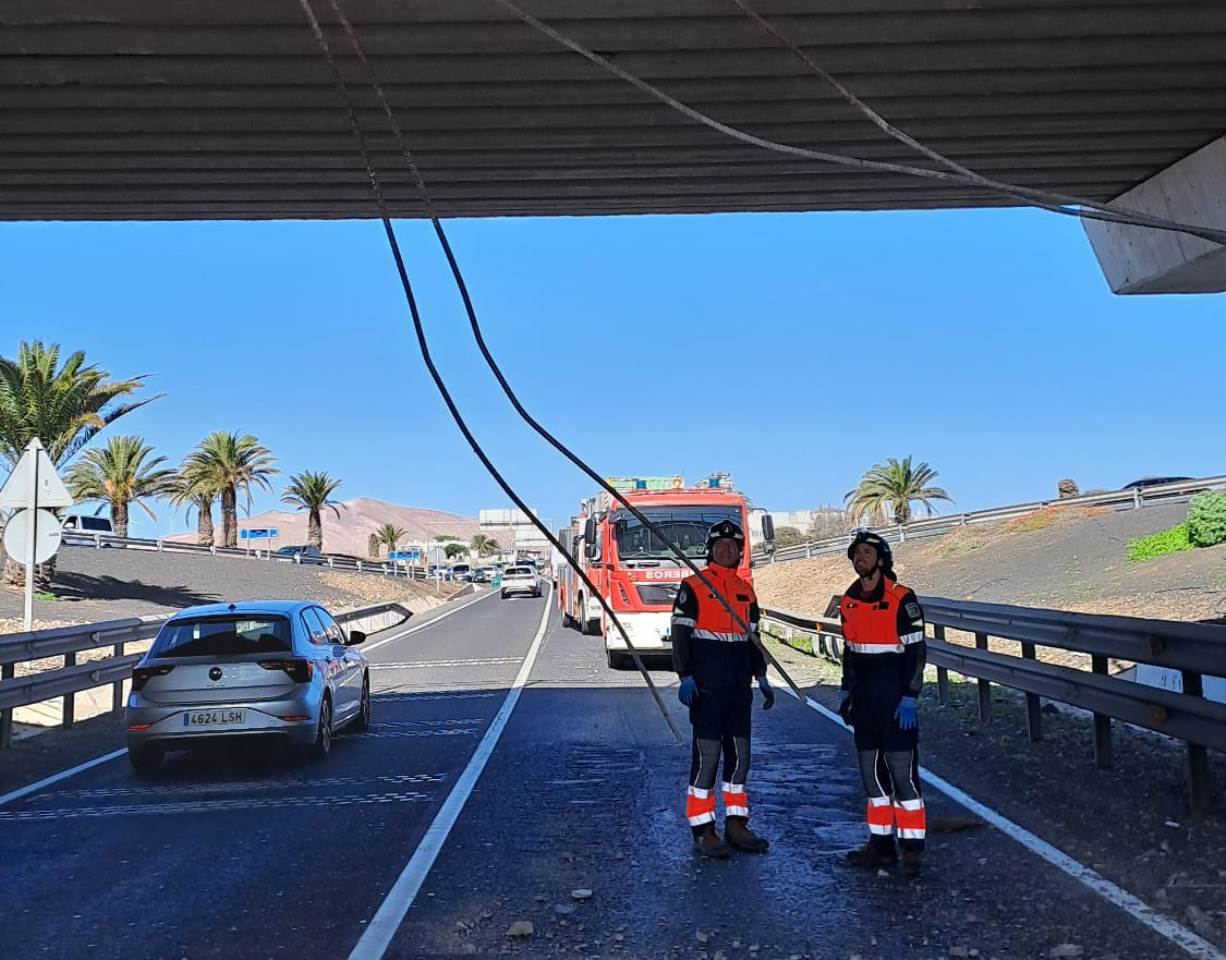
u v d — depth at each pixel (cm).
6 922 589
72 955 537
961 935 528
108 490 4850
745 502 2022
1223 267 1143
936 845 689
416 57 862
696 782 690
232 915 593
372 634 3247
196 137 1007
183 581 4309
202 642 1068
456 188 1159
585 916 575
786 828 752
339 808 862
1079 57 888
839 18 820
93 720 1423
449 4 782
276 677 1041
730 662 697
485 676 1911
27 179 1107
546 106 954
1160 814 728
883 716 643
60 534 1454
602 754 1073
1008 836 700
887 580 663
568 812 818
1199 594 1967
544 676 1877
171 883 659
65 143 1014
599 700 1523
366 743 1204
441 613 4672
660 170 1116
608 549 1992
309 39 827
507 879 646
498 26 819
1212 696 1079
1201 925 528
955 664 1196
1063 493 4512
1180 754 923
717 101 955
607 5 790
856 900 588
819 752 1037
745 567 1981
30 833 803
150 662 1044
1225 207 1064
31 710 1488
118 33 816
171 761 1130
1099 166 1145
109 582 3891
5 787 991
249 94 920
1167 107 989
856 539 669
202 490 5819
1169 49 874
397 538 10469
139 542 4956
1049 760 929
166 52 847
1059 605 2223
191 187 1141
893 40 854
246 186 1140
